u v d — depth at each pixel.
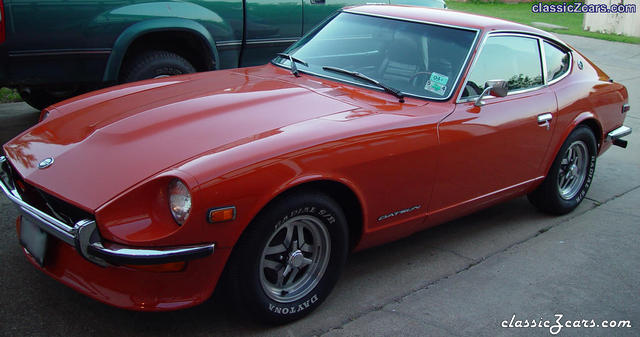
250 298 2.87
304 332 3.04
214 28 5.82
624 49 14.41
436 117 3.52
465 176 3.74
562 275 3.85
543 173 4.46
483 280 3.71
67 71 5.17
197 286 2.73
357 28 4.23
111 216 2.55
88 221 2.54
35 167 2.93
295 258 3.03
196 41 5.83
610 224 4.73
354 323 3.15
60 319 3.03
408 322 3.19
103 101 3.57
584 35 16.34
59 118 3.43
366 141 3.13
